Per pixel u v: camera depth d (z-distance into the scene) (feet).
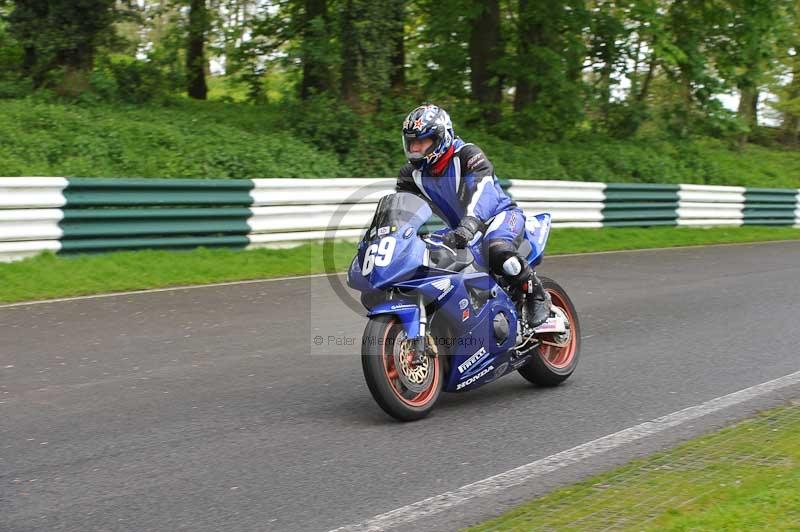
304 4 82.17
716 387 25.49
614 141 89.25
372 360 20.85
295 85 83.25
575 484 17.52
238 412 22.50
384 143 68.03
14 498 16.76
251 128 69.87
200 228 45.73
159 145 58.39
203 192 45.65
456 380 22.79
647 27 82.17
